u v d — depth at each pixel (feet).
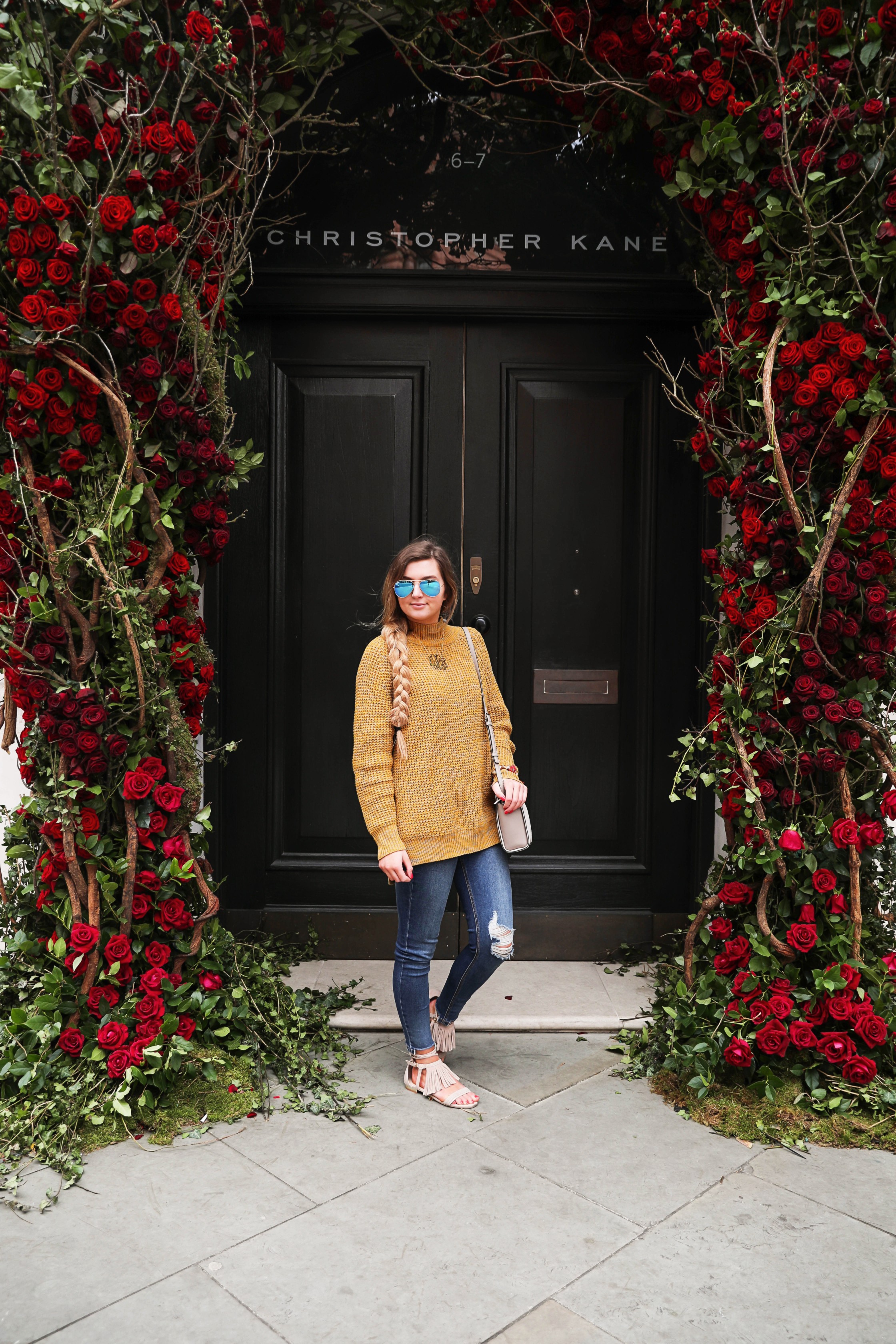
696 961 9.49
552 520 11.93
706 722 11.97
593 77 9.30
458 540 11.91
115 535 8.23
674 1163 7.62
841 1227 6.81
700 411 9.68
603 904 12.15
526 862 12.09
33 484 7.99
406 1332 5.73
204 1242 6.56
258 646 11.93
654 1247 6.55
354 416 11.83
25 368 7.94
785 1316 5.91
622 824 12.15
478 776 8.57
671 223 11.39
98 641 8.48
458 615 11.96
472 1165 7.54
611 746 12.10
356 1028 9.99
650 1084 8.95
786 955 8.78
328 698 12.01
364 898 12.09
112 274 8.01
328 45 9.25
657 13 8.64
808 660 8.38
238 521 11.82
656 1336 5.73
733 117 8.15
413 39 9.77
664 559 11.92
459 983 8.82
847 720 8.54
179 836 8.84
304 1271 6.27
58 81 7.75
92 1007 8.40
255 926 12.02
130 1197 7.07
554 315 11.52
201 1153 7.69
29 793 10.34
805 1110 8.26
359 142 11.35
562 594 11.98
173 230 8.05
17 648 8.01
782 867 8.70
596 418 11.86
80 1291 6.07
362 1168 7.49
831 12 7.79
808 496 8.50
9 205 7.76
